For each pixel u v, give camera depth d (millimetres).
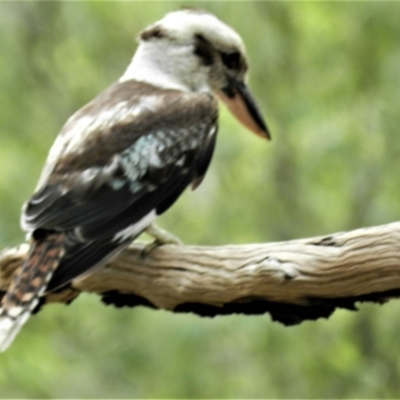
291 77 15242
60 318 13969
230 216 14836
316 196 14883
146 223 7145
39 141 15898
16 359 12859
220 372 13883
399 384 14008
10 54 16141
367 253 6289
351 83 14844
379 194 14414
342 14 15148
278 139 14922
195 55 8109
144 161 7316
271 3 15289
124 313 13875
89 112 7504
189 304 7023
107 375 13852
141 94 7746
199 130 7738
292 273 6430
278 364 14008
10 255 7066
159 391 13680
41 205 6770
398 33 14703
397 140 14516
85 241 6719
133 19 16172
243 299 6781
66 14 16125
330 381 13945
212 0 14984
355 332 14102
